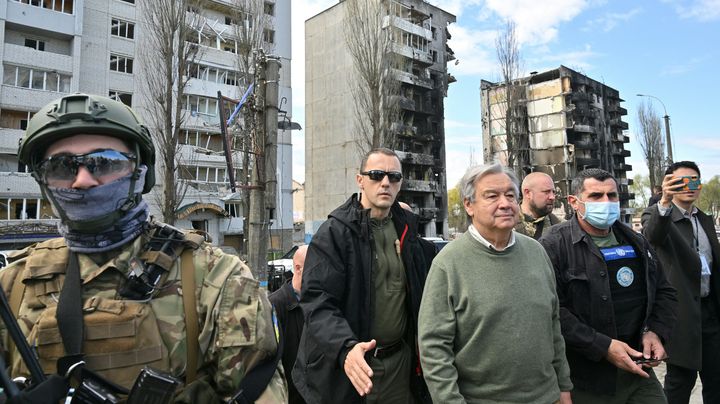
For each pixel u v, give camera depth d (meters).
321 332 1.82
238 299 1.10
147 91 22.42
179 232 1.18
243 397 1.01
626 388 2.23
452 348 1.92
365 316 2.04
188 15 18.78
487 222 1.90
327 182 35.47
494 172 1.93
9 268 1.07
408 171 35.97
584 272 2.29
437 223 38.09
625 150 52.38
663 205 2.82
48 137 1.01
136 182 1.10
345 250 2.08
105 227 1.04
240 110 5.91
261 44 16.67
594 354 2.15
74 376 0.89
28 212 19.36
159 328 1.03
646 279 2.29
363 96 21.80
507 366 1.79
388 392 2.09
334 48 35.53
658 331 2.25
